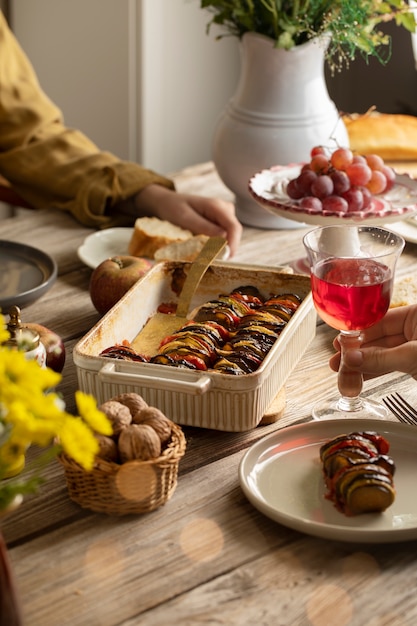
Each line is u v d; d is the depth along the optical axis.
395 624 0.85
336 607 0.87
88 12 2.89
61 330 1.42
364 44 1.70
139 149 3.02
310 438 1.10
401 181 1.70
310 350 1.38
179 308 1.36
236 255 1.71
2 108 1.99
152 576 0.90
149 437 0.96
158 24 2.88
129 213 1.88
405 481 1.03
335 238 1.18
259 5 1.72
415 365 1.11
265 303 1.35
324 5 1.69
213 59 3.12
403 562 0.93
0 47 2.05
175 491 1.03
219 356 1.17
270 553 0.94
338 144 1.77
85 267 1.66
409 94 3.15
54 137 1.98
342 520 0.96
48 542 0.95
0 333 0.85
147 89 2.94
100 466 0.95
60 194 1.90
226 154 1.80
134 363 1.10
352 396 1.18
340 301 1.11
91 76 2.99
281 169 1.73
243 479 1.00
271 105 1.75
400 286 1.50
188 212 1.75
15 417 0.76
